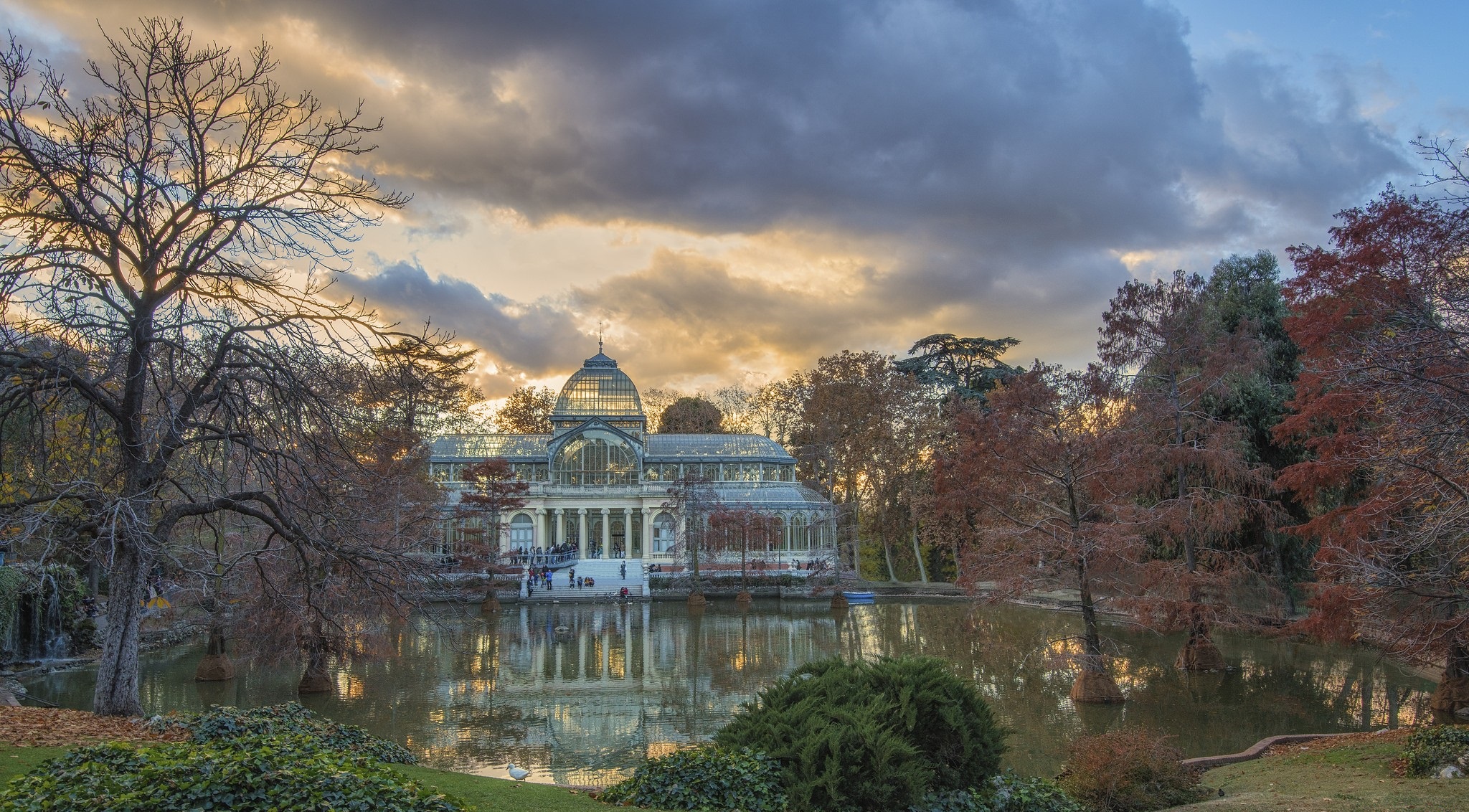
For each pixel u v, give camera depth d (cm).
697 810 1725
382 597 2766
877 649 5491
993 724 2009
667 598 8394
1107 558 4012
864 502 11088
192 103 2489
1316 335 3372
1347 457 3294
